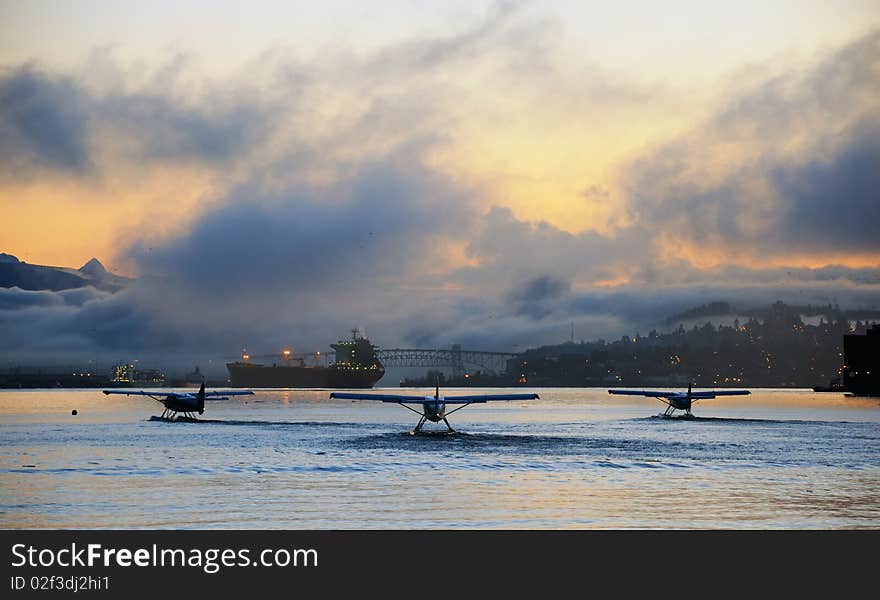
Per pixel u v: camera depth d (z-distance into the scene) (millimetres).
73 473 79250
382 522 55406
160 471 80625
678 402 192500
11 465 86062
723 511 59312
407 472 79750
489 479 74938
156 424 166500
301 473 79125
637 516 57562
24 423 172875
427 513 58281
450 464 86750
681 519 56594
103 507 60188
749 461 90562
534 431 146250
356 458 92688
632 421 186250
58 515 57500
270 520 55969
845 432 141500
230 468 83000
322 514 57844
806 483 73250
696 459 92625
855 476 78188
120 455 96625
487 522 55531
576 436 131625
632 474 79000
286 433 137375
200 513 58094
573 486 70688
